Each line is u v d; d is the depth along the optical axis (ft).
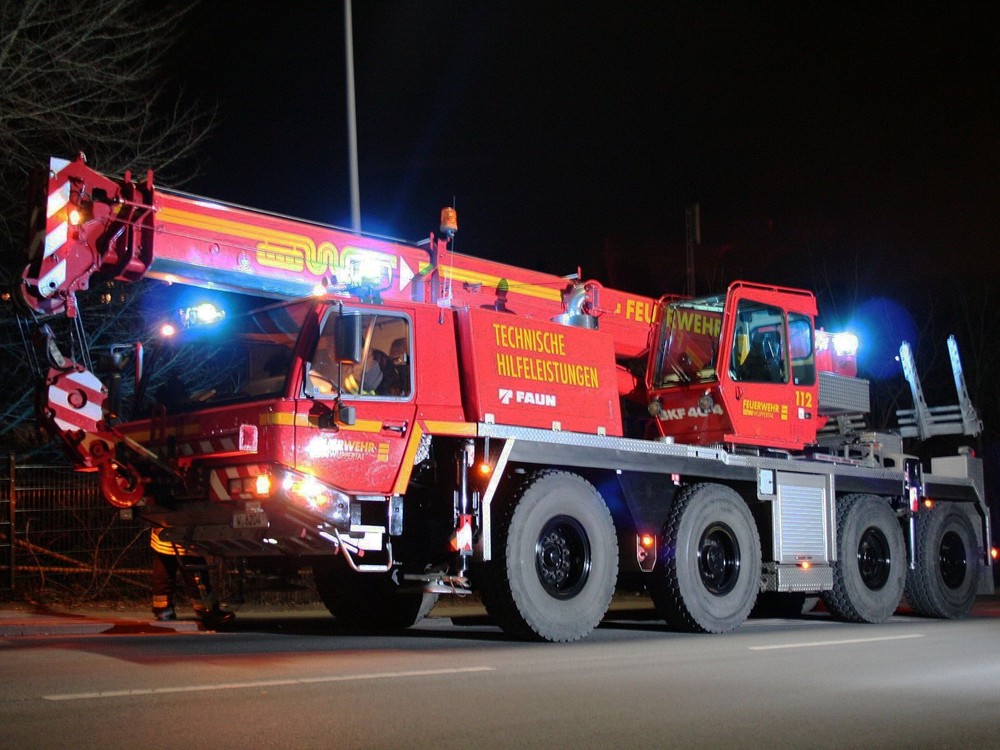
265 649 29.63
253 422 29.71
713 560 38.24
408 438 31.17
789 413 43.21
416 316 32.07
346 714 19.71
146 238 29.53
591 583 33.65
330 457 29.86
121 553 49.49
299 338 30.12
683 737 18.45
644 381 43.34
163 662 26.32
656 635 36.06
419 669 25.40
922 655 30.30
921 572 48.14
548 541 33.32
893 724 19.93
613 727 19.11
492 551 32.32
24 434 54.65
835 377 46.60
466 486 31.94
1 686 22.36
